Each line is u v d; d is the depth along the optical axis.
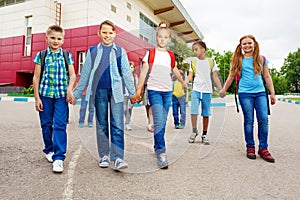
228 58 38.41
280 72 63.34
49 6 13.83
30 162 2.34
